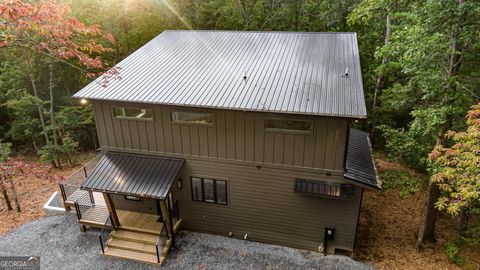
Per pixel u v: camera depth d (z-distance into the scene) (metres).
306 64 11.41
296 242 11.15
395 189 14.91
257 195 10.95
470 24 8.49
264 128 9.97
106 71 9.69
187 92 10.34
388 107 17.11
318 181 10.07
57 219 12.97
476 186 6.47
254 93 9.89
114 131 11.55
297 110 8.84
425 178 14.03
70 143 19.84
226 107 9.33
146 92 10.59
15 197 13.89
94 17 19.28
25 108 21.23
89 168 15.34
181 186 11.62
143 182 10.50
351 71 10.68
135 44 21.98
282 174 10.39
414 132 10.27
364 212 13.30
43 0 7.30
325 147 9.62
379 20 18.98
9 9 6.45
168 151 11.30
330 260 10.48
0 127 24.05
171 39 15.09
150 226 11.45
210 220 11.86
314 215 10.55
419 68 9.65
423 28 8.96
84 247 11.23
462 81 9.59
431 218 10.56
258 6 23.34
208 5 23.39
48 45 7.82
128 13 20.52
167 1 22.16
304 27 23.53
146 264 10.38
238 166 10.76
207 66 12.00
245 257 10.63
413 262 10.24
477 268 9.70
